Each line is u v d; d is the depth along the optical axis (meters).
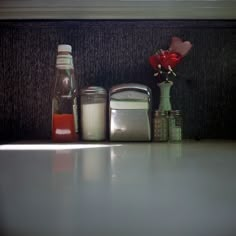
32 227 0.24
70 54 1.07
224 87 1.17
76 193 0.33
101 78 1.15
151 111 1.04
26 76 1.15
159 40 1.15
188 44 1.08
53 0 1.12
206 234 0.23
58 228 0.24
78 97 1.11
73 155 0.68
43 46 1.14
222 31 1.16
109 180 0.41
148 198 0.32
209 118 1.17
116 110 1.00
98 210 0.28
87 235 0.23
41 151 0.76
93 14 1.12
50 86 1.15
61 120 1.00
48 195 0.32
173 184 0.38
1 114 1.14
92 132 1.03
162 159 0.62
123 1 1.12
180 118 1.04
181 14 1.13
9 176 0.43
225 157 0.65
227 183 0.39
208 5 1.13
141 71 1.15
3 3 1.11
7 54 1.14
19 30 1.14
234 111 1.17
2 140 1.12
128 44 1.15
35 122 1.15
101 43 1.15
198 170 0.49
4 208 0.28
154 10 1.12
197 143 0.98
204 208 0.28
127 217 0.26
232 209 0.28
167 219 0.26
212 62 1.17
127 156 0.66
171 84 1.07
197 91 1.16
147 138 1.01
